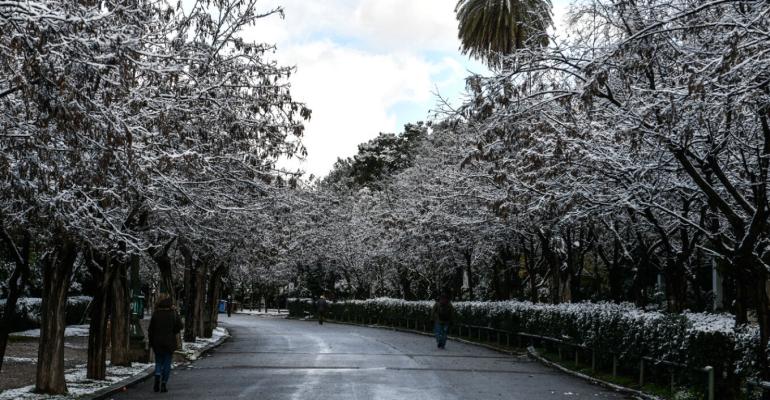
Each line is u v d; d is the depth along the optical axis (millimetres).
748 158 13211
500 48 22500
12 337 27406
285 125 15547
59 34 7844
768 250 14258
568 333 20312
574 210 15867
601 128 14383
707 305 27812
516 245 31828
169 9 13922
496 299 35656
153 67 10898
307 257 60031
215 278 35062
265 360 22203
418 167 42188
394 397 13719
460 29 24469
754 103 10117
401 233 38656
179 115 13141
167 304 14656
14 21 7621
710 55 11414
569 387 15688
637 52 10539
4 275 23938
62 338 13781
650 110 11539
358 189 76938
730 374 11852
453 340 33594
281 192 22688
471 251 36562
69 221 10602
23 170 8516
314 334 39156
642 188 14508
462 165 13844
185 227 18688
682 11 10344
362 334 39125
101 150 9383
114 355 18812
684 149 11859
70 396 13289
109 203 10711
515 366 20672
